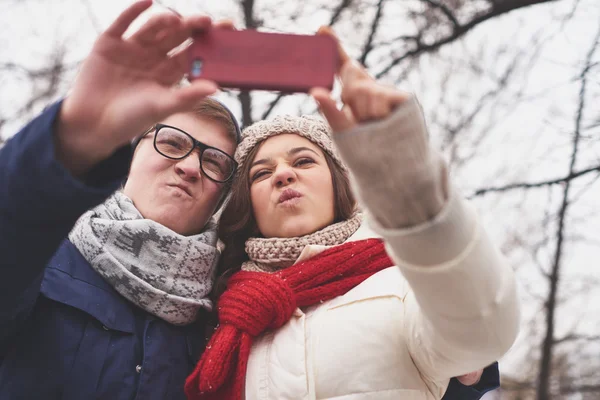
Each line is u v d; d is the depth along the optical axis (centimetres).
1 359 146
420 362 131
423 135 96
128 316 154
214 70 102
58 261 156
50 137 108
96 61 108
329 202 167
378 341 135
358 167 95
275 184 165
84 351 145
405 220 98
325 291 148
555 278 482
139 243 162
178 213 173
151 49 109
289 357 138
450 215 97
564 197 449
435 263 99
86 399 140
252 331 143
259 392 137
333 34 104
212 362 140
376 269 154
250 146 179
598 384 518
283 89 102
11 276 117
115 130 107
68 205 110
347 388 131
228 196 185
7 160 110
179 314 158
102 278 158
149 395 145
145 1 106
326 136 176
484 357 113
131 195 176
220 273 185
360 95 96
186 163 175
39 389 139
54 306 148
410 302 136
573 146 424
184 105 104
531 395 527
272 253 161
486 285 103
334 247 156
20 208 110
